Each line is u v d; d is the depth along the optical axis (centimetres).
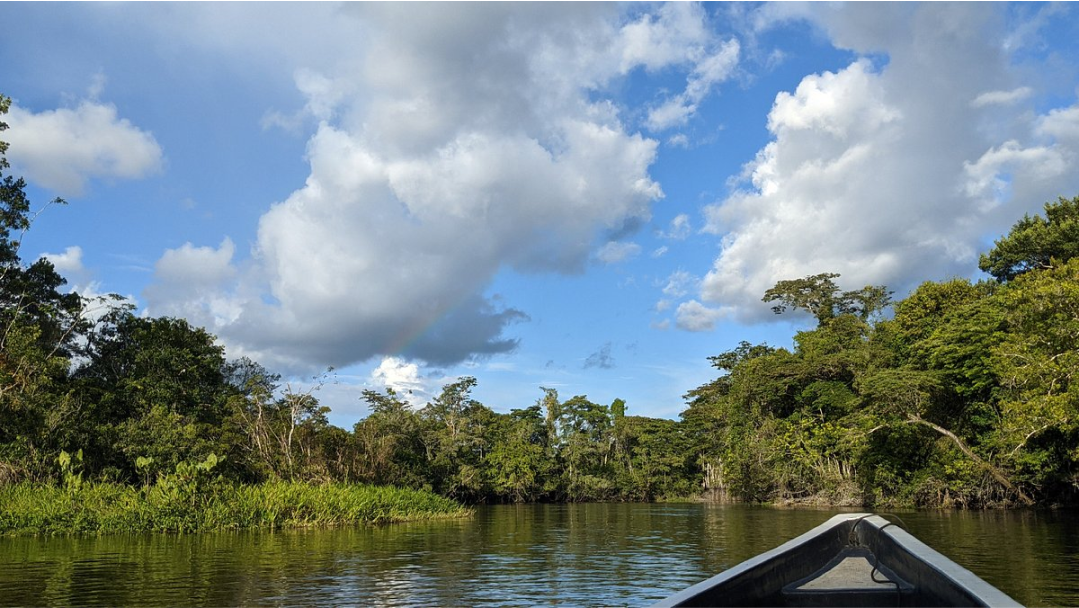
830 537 747
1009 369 2473
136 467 3272
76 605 1022
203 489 2505
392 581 1254
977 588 435
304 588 1180
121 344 4866
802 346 5169
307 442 4150
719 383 6869
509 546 1917
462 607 1022
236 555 1636
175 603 1041
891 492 4075
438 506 3538
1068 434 2839
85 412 3447
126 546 1839
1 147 3366
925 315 4297
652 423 8012
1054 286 2289
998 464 3384
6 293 4028
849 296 6178
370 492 3150
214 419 4497
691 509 4881
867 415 3722
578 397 8056
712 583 458
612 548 1878
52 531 2217
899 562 638
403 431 5750
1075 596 1053
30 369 3153
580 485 7631
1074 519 2716
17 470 2761
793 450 4597
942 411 3741
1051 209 4147
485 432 7525
